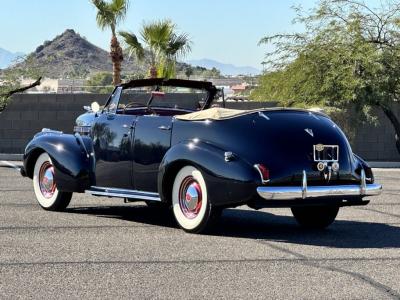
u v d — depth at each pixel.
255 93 24.50
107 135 8.97
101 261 6.26
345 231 8.37
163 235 7.71
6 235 7.50
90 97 23.23
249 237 7.75
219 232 8.04
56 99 23.22
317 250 7.00
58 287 5.34
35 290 5.23
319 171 7.73
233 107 22.92
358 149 23.28
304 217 8.71
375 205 11.05
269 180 7.45
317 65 22.47
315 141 7.79
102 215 9.30
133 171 8.59
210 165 7.54
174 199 8.01
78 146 9.38
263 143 7.61
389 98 22.27
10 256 6.40
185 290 5.30
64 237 7.45
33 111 23.20
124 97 9.18
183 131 8.01
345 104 22.22
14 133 23.20
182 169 7.89
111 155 8.88
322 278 5.76
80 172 9.19
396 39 22.91
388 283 5.62
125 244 7.11
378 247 7.22
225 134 7.68
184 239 7.47
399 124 22.92
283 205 7.59
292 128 7.80
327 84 21.98
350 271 6.03
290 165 7.57
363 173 8.06
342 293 5.29
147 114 9.52
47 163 9.69
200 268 6.05
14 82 22.59
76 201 10.85
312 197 7.65
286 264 6.28
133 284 5.46
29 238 7.34
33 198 10.98
